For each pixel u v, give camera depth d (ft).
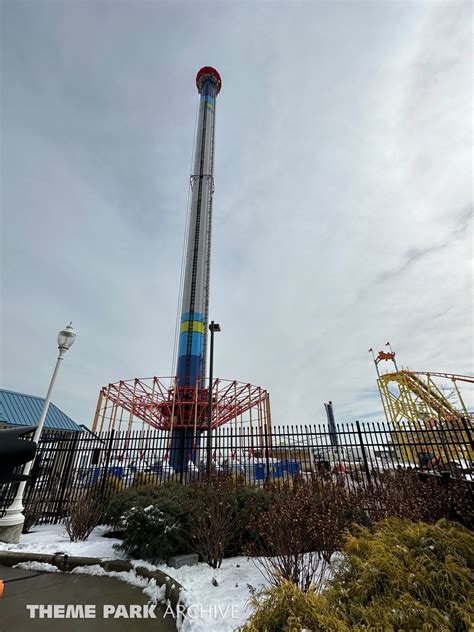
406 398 126.11
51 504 30.50
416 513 19.77
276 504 18.40
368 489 24.62
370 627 8.31
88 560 18.85
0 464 6.10
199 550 18.53
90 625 12.51
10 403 58.85
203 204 141.90
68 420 68.80
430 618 8.37
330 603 9.94
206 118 164.04
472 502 21.45
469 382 120.26
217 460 32.45
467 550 11.24
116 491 29.68
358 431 31.58
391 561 10.81
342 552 14.24
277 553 15.17
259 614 9.54
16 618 12.94
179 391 102.63
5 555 19.74
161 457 32.48
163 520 19.31
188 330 118.21
